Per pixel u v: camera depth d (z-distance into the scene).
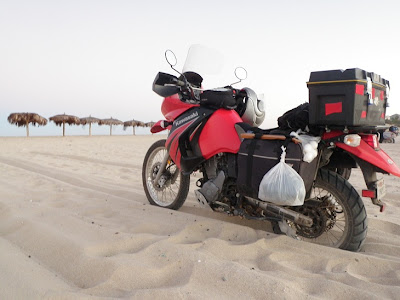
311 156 2.86
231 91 3.64
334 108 2.82
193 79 4.09
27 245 2.97
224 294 2.20
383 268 2.73
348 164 3.21
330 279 2.49
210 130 3.60
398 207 5.12
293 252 2.95
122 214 3.98
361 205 3.01
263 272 2.53
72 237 3.04
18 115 35.09
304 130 3.13
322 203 3.09
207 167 3.72
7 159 9.81
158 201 4.62
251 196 3.17
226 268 2.47
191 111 3.85
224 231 3.40
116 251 2.86
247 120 3.84
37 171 7.72
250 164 3.14
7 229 3.38
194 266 2.51
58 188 5.41
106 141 25.64
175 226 3.50
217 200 3.56
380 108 3.10
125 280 2.33
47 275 2.41
